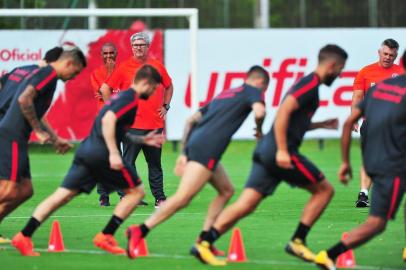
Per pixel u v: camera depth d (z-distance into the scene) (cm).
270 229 3706
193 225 3806
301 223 2891
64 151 3164
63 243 3350
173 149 7750
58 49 3102
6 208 3206
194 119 3009
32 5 7681
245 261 2998
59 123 7088
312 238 3491
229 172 6244
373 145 2742
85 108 7112
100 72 4584
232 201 4722
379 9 8231
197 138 2919
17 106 3117
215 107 2942
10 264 2930
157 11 4900
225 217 2895
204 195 4956
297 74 7531
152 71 3025
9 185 3125
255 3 9075
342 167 2842
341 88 7519
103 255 3095
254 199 2872
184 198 2908
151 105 4325
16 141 3117
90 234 3575
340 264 2941
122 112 2977
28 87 3041
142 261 2995
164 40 7231
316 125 2961
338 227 3756
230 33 7469
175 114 7294
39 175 6097
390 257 3095
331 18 8375
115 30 7050
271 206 4466
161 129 4362
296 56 7531
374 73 4275
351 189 5228
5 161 3114
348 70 7525
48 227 3759
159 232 3619
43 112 3117
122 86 4366
